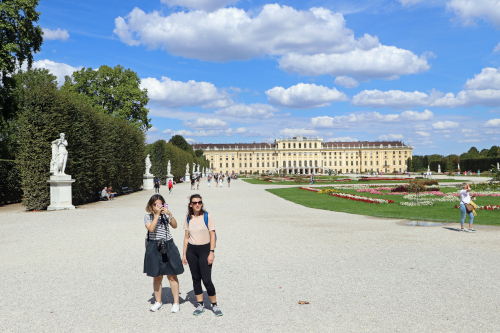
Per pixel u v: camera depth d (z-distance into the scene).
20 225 14.80
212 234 5.62
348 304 5.80
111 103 48.78
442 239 11.34
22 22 26.53
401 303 5.82
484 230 13.12
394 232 12.70
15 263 8.57
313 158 185.00
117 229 13.70
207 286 5.44
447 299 5.99
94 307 5.78
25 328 4.98
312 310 5.56
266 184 56.22
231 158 188.50
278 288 6.65
